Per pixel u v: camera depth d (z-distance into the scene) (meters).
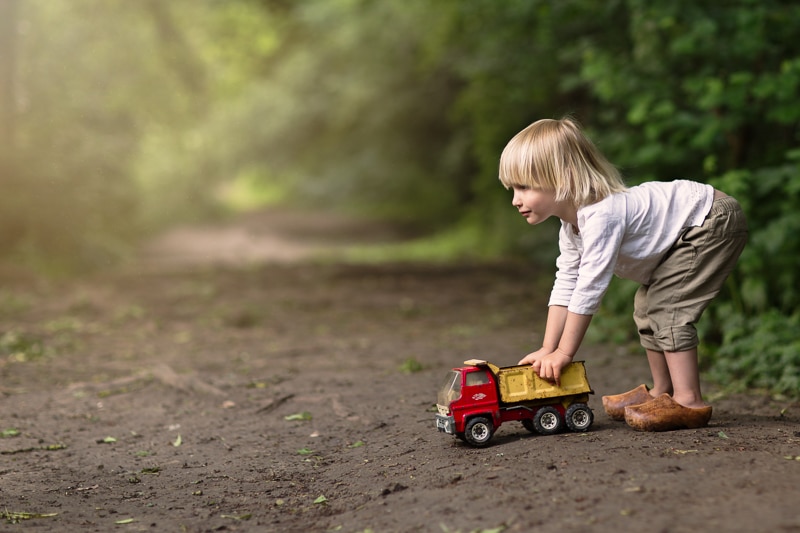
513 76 20.05
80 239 17.69
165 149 34.81
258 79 49.12
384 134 44.53
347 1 40.09
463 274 17.56
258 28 33.62
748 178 8.86
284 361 8.62
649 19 10.54
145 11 22.98
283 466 5.00
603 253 4.49
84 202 17.83
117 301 13.15
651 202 4.66
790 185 8.34
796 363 6.91
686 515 3.19
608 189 4.60
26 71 17.31
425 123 42.28
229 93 45.12
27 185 16.91
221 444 5.61
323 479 4.64
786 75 9.00
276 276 17.06
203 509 4.27
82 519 4.14
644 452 4.09
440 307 12.76
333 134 49.31
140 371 8.15
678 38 10.05
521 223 23.81
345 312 12.37
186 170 39.59
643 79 10.74
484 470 4.11
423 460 4.61
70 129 18.03
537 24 16.72
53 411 6.68
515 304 12.91
